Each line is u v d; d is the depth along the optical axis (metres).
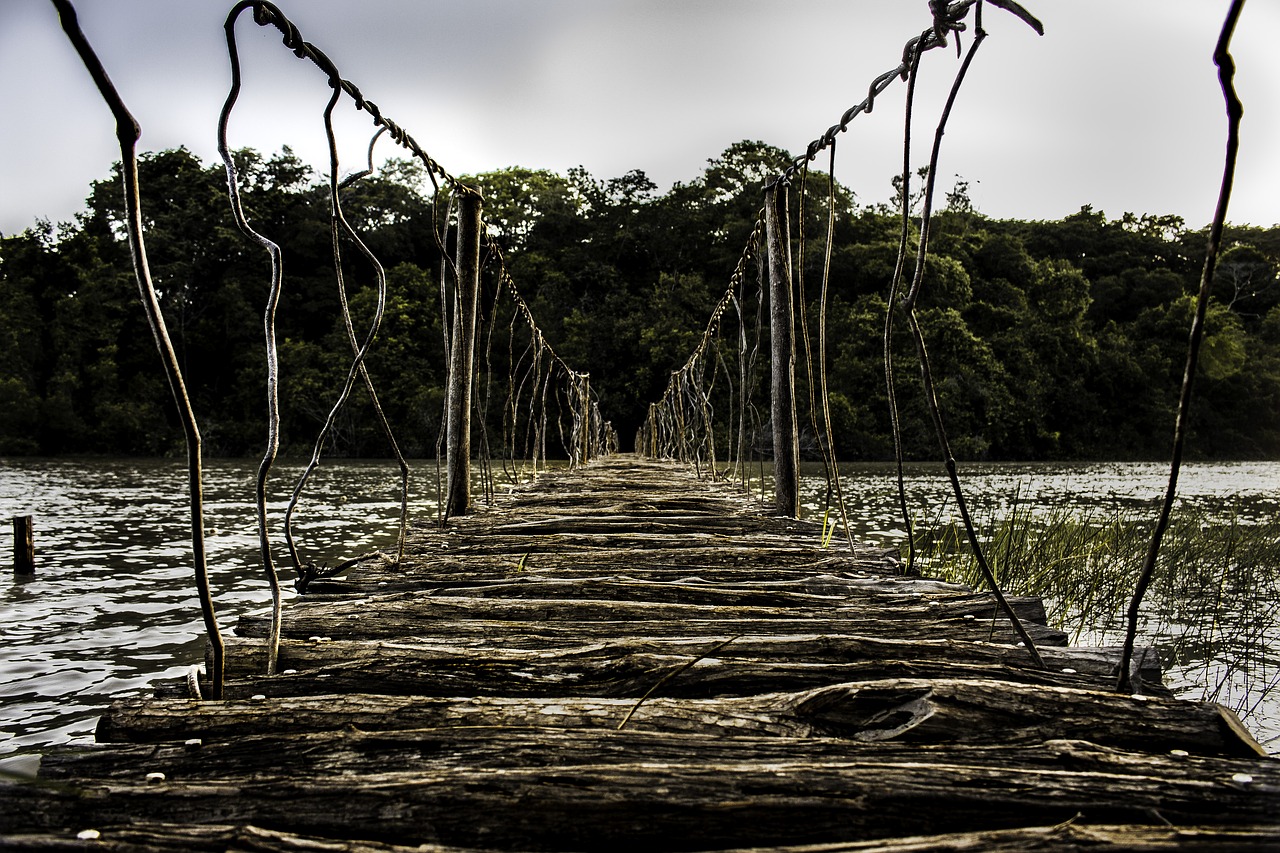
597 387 34.28
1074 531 6.45
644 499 5.87
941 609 2.42
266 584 5.11
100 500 11.68
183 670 3.28
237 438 30.34
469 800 1.30
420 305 34.06
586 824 1.29
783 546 3.71
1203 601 4.71
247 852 1.17
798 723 1.59
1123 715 1.57
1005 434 31.94
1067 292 38.78
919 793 1.30
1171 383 36.91
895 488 15.47
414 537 3.78
